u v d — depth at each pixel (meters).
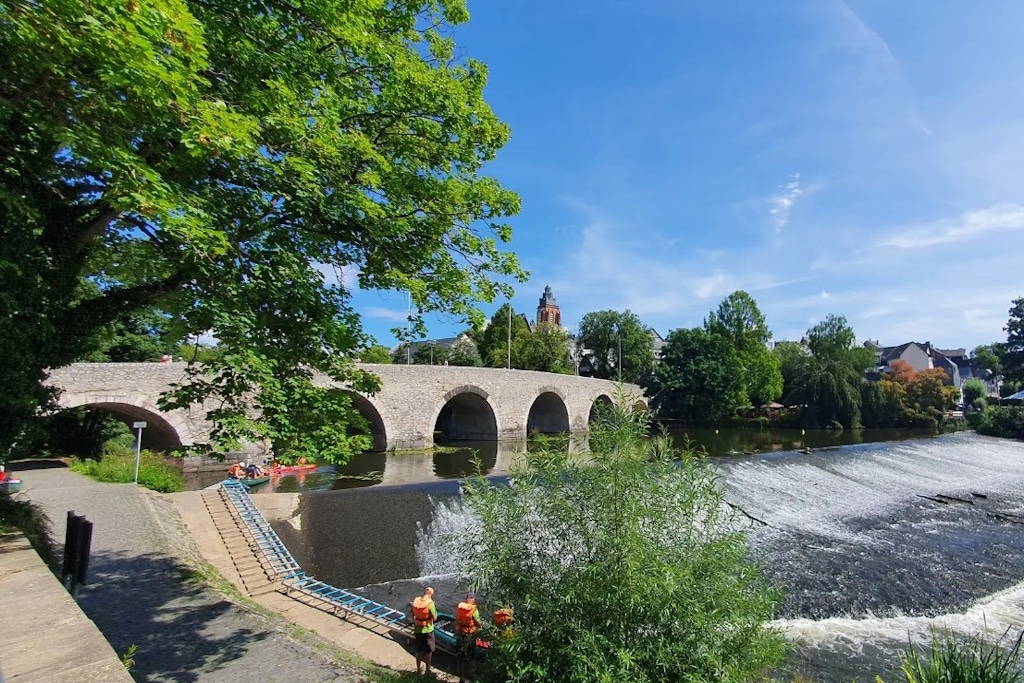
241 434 6.88
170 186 5.64
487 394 43.06
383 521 18.20
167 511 15.78
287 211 7.83
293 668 7.99
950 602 14.41
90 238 7.55
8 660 4.26
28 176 6.60
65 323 7.44
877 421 62.47
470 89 10.66
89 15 4.45
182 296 8.09
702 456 7.53
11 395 6.64
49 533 11.19
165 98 4.79
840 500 24.20
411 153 9.41
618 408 7.31
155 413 25.80
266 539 14.84
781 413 65.06
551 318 108.00
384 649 9.99
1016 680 4.34
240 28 6.56
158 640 8.59
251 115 6.34
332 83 7.84
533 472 7.47
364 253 8.92
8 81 5.47
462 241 9.88
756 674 7.30
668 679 6.14
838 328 75.81
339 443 7.82
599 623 6.42
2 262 5.88
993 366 80.62
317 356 8.12
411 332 9.95
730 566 6.75
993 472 35.28
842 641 12.17
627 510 6.54
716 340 66.81
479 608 9.16
